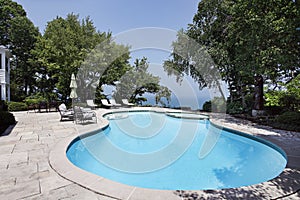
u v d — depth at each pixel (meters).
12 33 21.14
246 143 6.86
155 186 4.04
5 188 2.88
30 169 3.58
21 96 19.73
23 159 4.10
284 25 5.61
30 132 6.81
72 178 3.18
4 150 4.71
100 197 2.64
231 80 14.16
